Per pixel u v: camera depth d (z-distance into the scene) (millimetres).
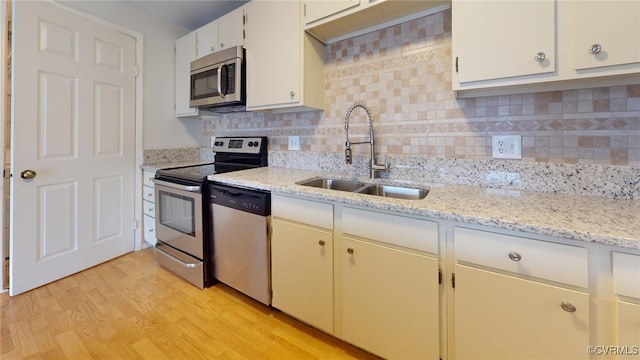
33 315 1620
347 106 1906
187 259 2018
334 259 1359
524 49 1078
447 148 1553
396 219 1153
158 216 2262
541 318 884
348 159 1724
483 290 979
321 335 1504
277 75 1916
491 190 1360
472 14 1178
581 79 1073
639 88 1117
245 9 2082
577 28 985
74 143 2064
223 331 1527
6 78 1805
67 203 2045
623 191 1146
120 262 2346
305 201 1435
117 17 2322
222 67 2111
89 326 1541
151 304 1760
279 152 2309
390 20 1674
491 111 1428
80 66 2070
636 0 899
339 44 1922
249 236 1677
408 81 1661
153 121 2645
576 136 1237
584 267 814
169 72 2764
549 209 1009
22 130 1782
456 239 1022
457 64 1224
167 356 1348
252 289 1698
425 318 1113
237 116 2674
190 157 2963
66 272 2064
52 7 1893
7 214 1886
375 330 1251
